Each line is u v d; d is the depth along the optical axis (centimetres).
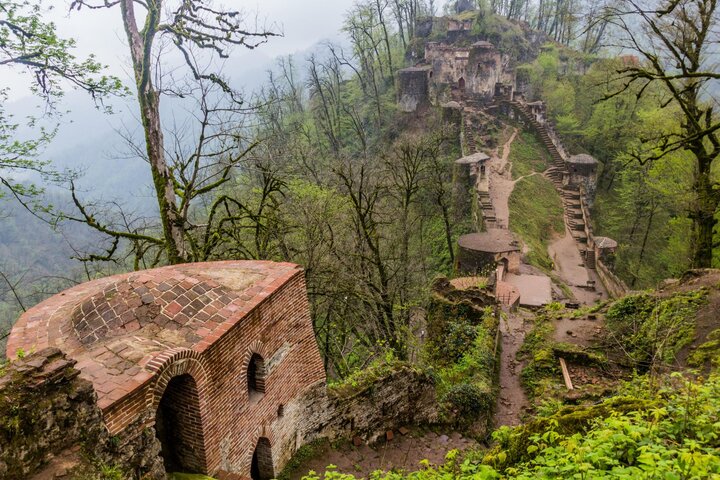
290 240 2275
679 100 1919
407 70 5803
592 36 7175
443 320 2127
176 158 1758
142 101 1554
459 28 6669
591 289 3375
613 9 1853
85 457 588
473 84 5750
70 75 1366
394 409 1386
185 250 1708
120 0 1490
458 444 1415
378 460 1262
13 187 1364
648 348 1659
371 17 6444
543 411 1498
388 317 2181
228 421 909
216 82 1675
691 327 1536
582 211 4331
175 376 792
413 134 5366
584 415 709
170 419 870
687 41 1834
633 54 5791
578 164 4562
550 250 3909
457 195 4159
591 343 1900
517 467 646
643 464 506
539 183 4591
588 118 5731
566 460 519
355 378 1343
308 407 1172
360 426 1304
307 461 1144
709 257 2141
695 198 2147
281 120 6084
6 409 522
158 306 898
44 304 1012
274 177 2041
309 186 2416
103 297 907
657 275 3931
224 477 868
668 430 588
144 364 755
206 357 844
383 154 3666
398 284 2380
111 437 667
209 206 3034
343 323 2273
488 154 4862
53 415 565
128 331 856
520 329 2342
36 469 547
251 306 959
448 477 662
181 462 885
